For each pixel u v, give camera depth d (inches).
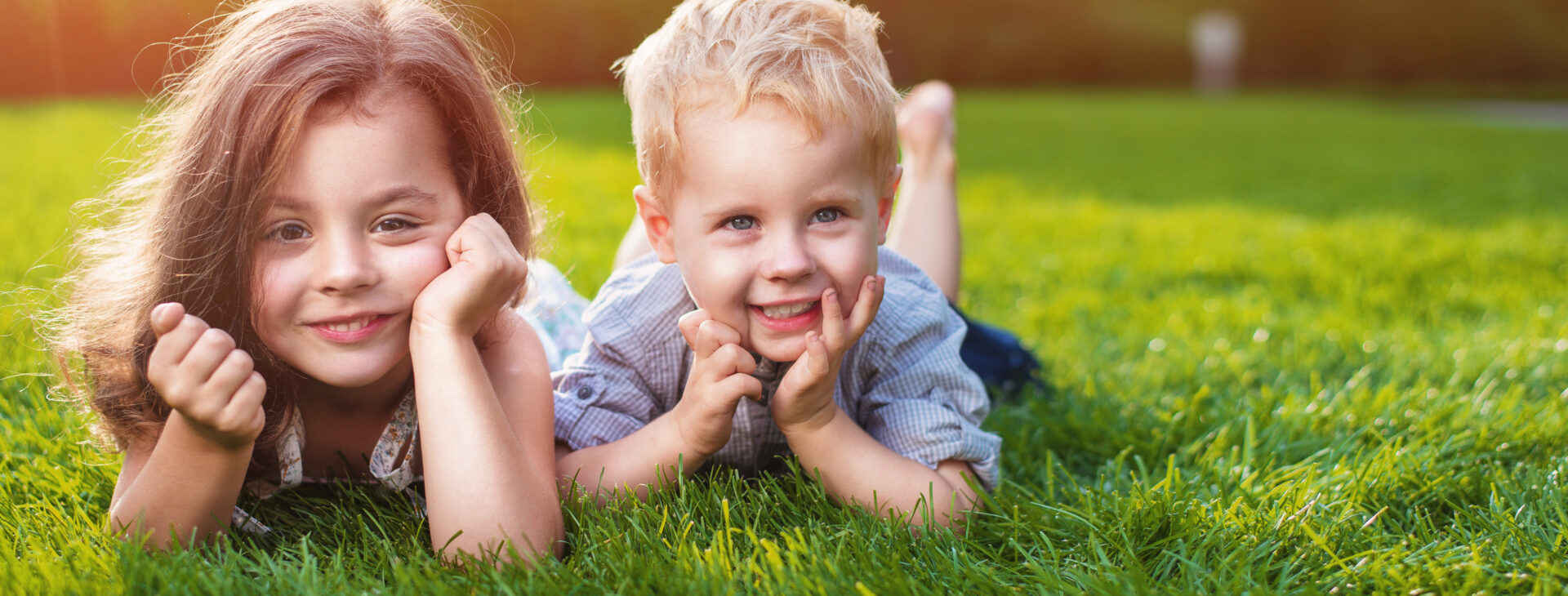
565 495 60.7
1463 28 1087.6
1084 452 77.4
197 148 51.6
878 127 55.1
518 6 668.7
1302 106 708.7
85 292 57.3
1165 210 222.5
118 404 55.7
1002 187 261.7
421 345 53.3
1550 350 98.3
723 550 53.1
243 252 50.6
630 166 244.7
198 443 51.4
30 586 48.2
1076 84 1024.9
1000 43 1002.1
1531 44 1074.1
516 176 59.4
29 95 419.2
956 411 66.6
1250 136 438.3
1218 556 55.4
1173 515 58.6
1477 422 78.0
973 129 441.7
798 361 56.4
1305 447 74.4
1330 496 63.9
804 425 59.0
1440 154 364.8
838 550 52.7
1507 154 365.7
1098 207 223.6
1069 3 1018.1
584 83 690.2
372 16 53.8
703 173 53.1
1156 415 83.1
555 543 55.1
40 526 56.9
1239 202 239.3
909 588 50.3
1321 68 1125.1
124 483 56.7
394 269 52.4
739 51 52.9
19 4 414.3
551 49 681.0
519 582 49.3
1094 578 51.1
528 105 68.1
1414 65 1107.3
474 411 53.0
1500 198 238.4
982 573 53.1
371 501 60.8
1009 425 80.7
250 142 49.5
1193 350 102.9
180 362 48.1
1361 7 1104.8
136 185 57.6
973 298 131.2
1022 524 58.8
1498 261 151.3
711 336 55.9
